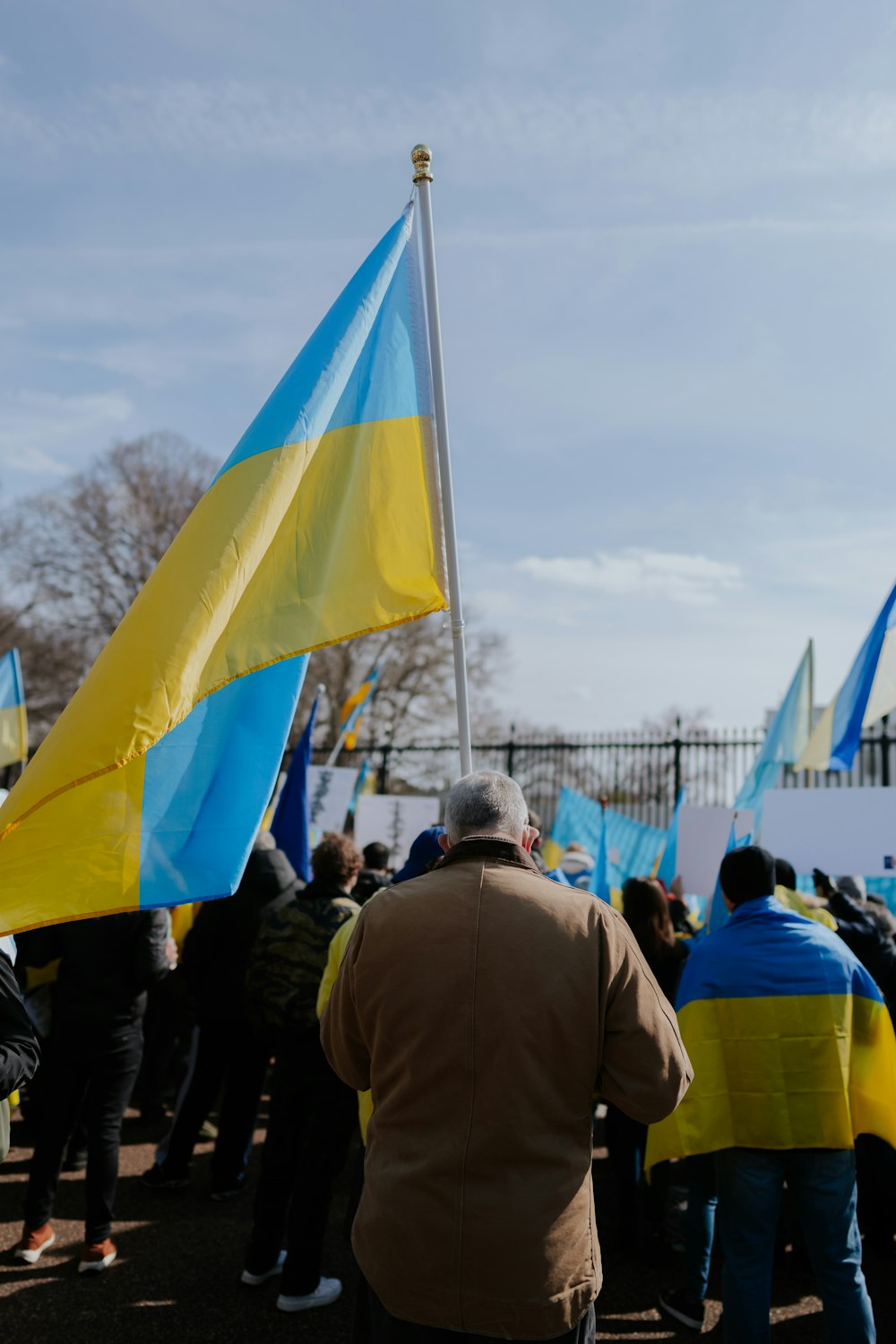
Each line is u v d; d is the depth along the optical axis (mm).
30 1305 3643
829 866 5117
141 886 2648
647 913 4387
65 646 31016
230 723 2947
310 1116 3648
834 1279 2895
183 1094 4922
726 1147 3016
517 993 1895
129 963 4004
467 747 3014
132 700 2410
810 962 3100
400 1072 1940
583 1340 1871
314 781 8422
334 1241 4410
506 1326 1782
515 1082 1855
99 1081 3973
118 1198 4773
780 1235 4152
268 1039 3797
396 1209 1853
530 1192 1817
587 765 12758
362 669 28328
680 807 6043
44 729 30938
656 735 12430
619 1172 4281
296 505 2973
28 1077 2604
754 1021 3053
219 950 4789
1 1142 2631
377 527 3043
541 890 2023
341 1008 2111
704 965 3193
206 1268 4000
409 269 3334
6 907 2535
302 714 27484
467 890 2025
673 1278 4031
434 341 3182
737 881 3322
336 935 3438
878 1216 4254
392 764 16703
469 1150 1831
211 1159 5395
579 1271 1835
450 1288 1791
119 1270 3959
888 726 11844
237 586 2670
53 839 2629
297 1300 3582
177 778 2816
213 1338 3432
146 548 31062
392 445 3143
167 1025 6129
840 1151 2943
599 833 8539
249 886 4785
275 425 2916
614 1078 1938
